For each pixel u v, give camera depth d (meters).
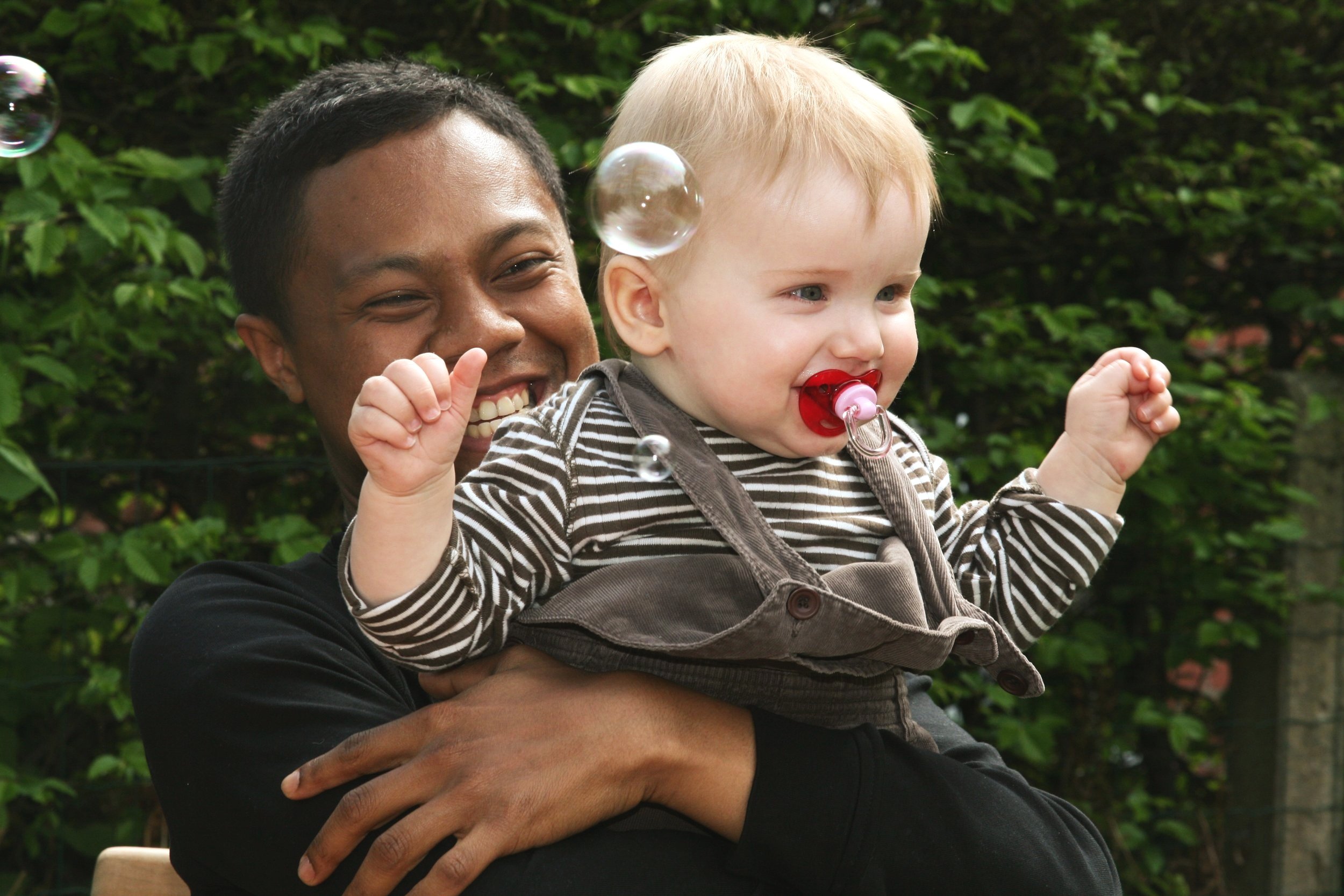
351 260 1.45
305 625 1.27
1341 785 3.70
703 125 1.23
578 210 3.08
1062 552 1.31
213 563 1.38
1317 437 3.67
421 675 1.19
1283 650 3.66
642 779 1.08
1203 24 3.86
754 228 1.18
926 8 3.43
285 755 1.13
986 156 3.29
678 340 1.23
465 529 1.11
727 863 1.10
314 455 3.48
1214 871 3.71
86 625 3.00
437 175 1.47
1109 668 3.69
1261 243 3.87
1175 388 3.33
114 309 2.92
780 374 1.17
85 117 3.12
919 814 1.13
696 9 3.18
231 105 3.20
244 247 1.55
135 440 3.40
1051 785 3.76
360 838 1.05
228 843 1.13
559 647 1.15
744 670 1.17
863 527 1.23
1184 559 3.67
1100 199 3.78
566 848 1.07
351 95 1.50
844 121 1.20
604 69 3.12
